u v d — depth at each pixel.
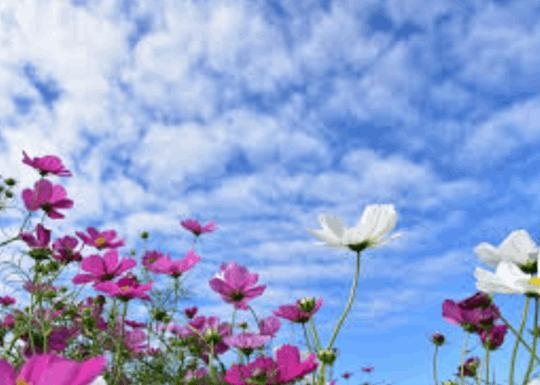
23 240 0.67
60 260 0.71
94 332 0.72
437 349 0.58
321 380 0.42
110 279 0.62
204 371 0.74
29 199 0.70
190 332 0.75
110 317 0.76
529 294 0.37
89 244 0.74
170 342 0.80
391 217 0.42
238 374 0.41
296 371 0.41
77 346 0.72
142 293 0.58
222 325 0.74
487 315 0.50
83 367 0.22
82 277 0.61
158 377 0.77
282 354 0.41
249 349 0.58
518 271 0.38
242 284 0.62
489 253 0.41
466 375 0.55
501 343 0.50
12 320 0.70
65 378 0.21
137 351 0.75
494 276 0.38
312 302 0.50
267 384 0.40
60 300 0.69
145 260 0.90
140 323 0.80
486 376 0.49
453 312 0.52
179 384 0.75
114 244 0.76
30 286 0.69
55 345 0.62
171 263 0.72
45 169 0.75
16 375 0.22
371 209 0.43
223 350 0.68
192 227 0.87
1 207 0.87
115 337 0.72
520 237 0.40
